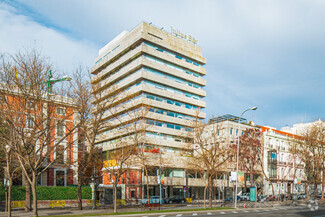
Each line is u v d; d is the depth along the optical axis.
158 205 33.88
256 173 72.38
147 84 70.62
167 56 75.25
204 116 81.56
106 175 50.72
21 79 25.19
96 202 40.41
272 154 78.00
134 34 73.62
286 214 27.28
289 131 98.25
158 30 75.56
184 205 45.34
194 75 83.31
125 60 73.94
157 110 70.88
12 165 32.59
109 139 67.06
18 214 27.58
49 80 26.59
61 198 40.69
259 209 36.22
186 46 81.38
